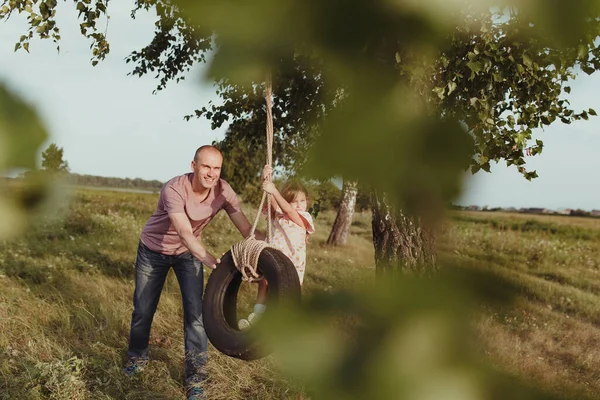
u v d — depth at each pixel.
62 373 4.39
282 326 0.21
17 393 4.18
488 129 4.35
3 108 0.17
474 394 0.19
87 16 5.79
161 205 4.43
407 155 0.21
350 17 0.19
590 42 0.18
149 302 4.65
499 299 0.21
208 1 0.20
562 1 0.18
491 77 3.79
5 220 0.17
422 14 0.19
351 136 0.21
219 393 4.35
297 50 0.21
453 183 0.21
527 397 0.20
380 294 0.21
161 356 5.23
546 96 5.27
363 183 0.21
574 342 6.09
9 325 5.46
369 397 0.19
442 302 0.20
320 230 18.41
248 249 2.50
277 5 0.20
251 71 0.21
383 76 0.21
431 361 0.20
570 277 10.58
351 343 0.20
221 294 2.50
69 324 5.71
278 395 4.25
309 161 0.21
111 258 9.55
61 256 8.85
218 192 4.19
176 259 4.52
